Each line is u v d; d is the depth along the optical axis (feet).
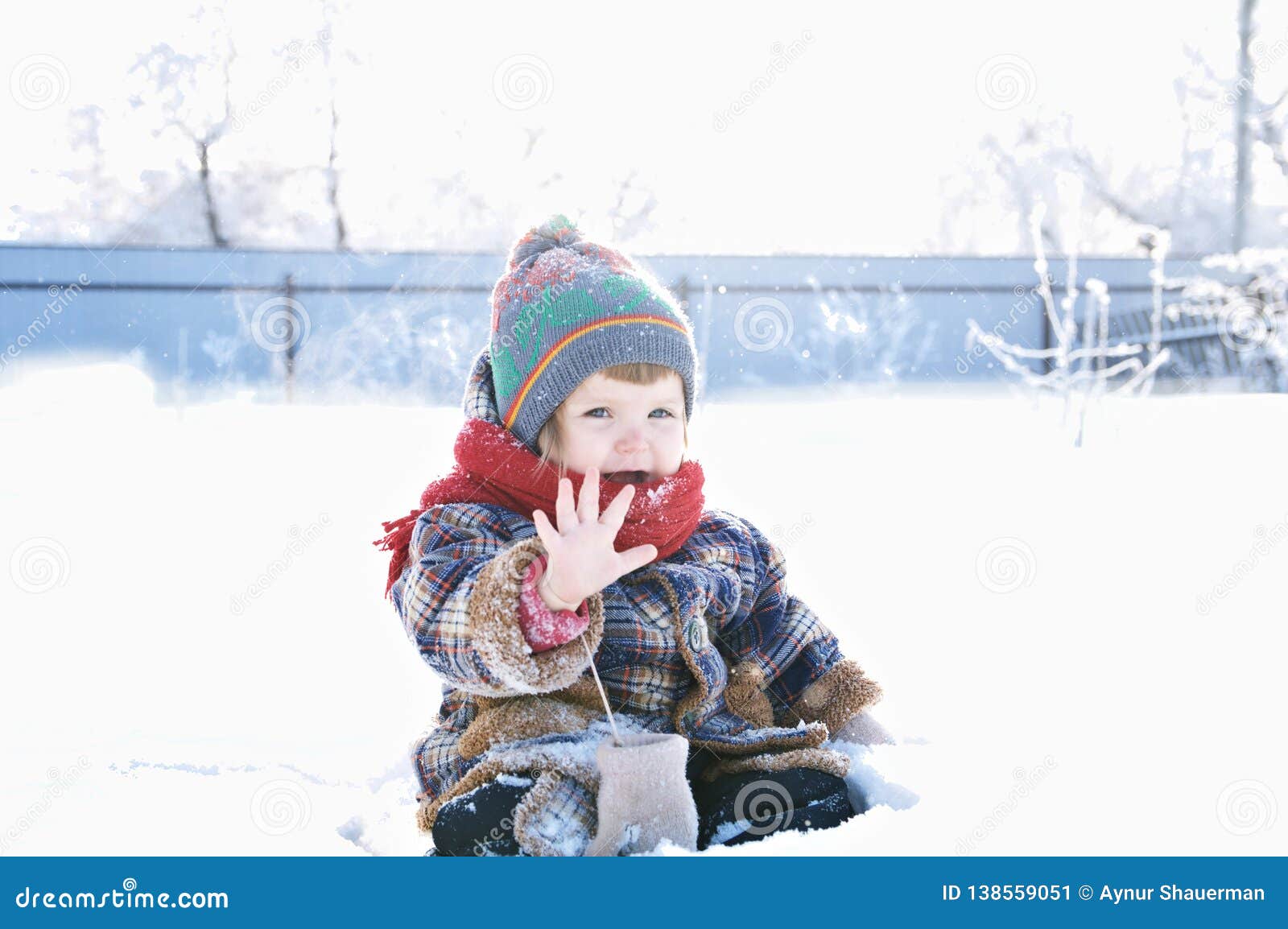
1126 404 31.32
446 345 41.81
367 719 8.52
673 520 6.27
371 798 6.72
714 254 44.11
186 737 7.94
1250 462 22.50
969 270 43.96
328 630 11.80
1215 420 28.04
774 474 21.93
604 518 5.15
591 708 5.91
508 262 6.93
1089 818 5.54
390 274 42.47
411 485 21.36
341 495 20.24
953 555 14.84
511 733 5.64
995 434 27.86
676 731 6.08
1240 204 49.83
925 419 30.73
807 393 40.83
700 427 29.43
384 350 41.65
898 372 42.98
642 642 6.01
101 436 28.04
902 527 16.80
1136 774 6.23
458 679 5.41
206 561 15.21
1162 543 15.46
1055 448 25.43
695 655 6.05
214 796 6.63
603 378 6.10
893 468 22.88
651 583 6.23
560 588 5.08
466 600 5.34
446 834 5.32
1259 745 6.91
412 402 41.39
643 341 6.11
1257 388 37.11
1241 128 49.52
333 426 30.17
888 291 43.52
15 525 17.58
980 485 20.77
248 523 17.80
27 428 29.22
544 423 6.23
